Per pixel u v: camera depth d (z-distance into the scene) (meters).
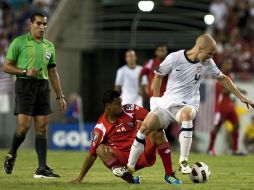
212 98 67.25
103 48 83.44
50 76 33.75
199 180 29.53
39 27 32.47
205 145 67.56
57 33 80.44
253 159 48.56
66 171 36.91
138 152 28.19
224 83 30.25
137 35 83.06
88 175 33.97
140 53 82.81
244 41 81.88
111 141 29.30
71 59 81.62
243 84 71.44
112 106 28.75
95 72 83.38
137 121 29.39
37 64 32.38
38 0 86.38
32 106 32.53
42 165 32.66
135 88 53.66
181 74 28.98
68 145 67.19
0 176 33.09
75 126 67.06
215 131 57.16
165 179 29.22
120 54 83.38
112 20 84.38
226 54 75.56
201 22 84.56
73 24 83.00
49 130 68.38
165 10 85.44
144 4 73.88
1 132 69.94
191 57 28.78
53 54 33.25
